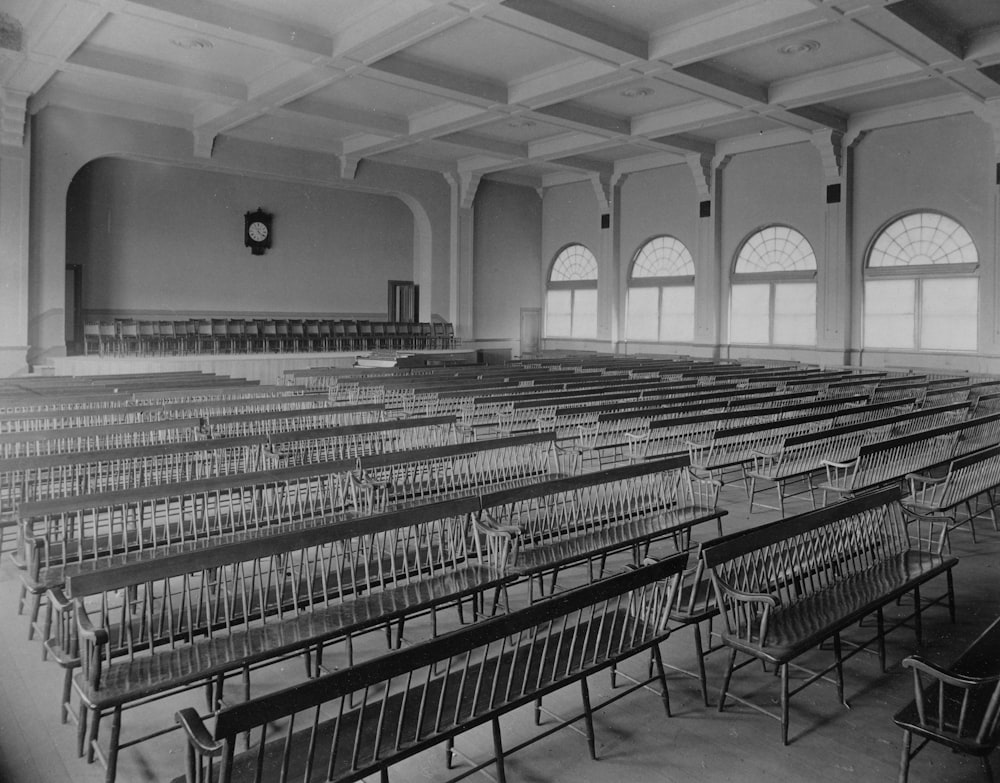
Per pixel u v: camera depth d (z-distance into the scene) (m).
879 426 7.68
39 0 10.32
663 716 3.71
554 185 22.97
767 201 18.06
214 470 6.49
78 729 3.32
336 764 2.65
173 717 3.67
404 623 4.71
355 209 21.16
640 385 11.08
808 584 4.94
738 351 18.80
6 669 4.11
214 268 18.75
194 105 15.80
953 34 11.27
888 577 4.28
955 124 15.00
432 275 21.05
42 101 14.45
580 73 12.90
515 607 5.02
